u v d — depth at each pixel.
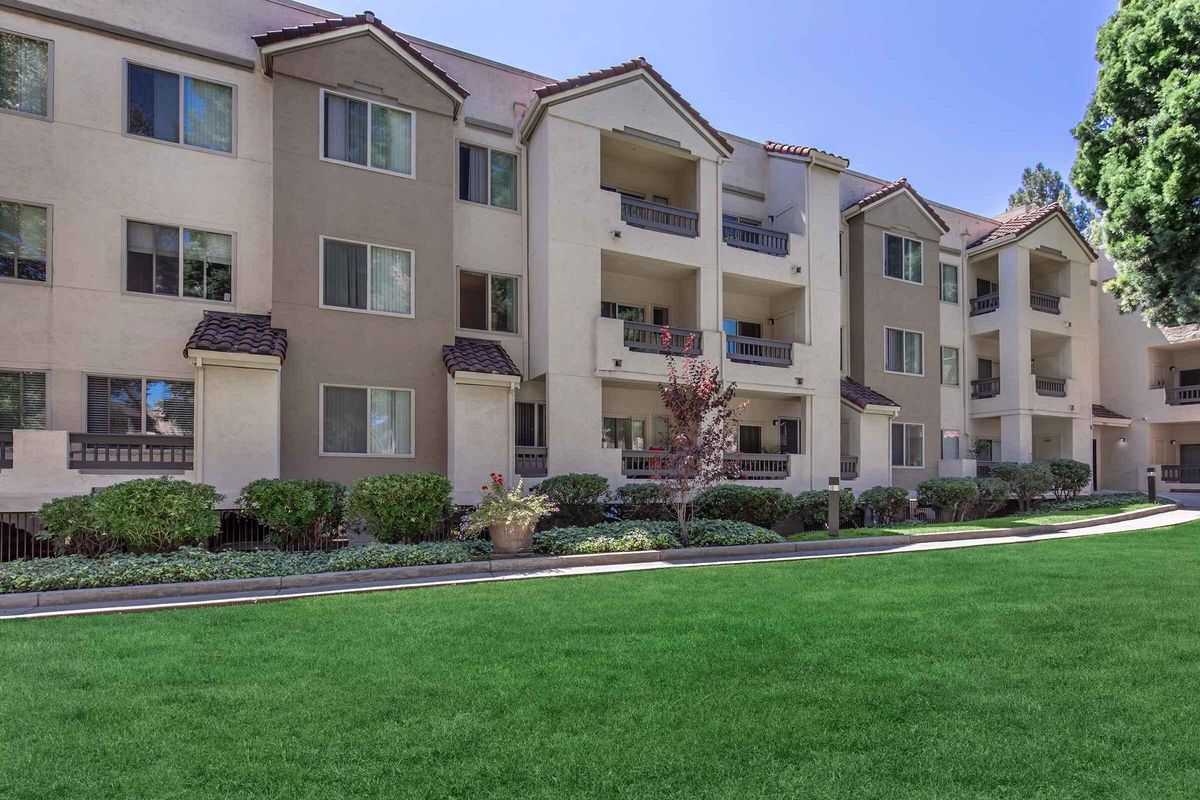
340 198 15.05
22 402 12.98
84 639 6.36
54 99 13.41
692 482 13.72
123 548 10.94
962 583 9.02
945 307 26.22
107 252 13.69
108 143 13.80
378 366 15.17
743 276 19.59
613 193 17.75
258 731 4.17
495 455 15.28
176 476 12.55
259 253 15.05
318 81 14.99
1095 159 21.92
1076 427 26.59
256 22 15.52
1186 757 3.76
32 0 13.30
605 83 17.70
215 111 14.84
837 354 20.91
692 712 4.43
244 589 9.19
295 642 6.21
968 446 26.02
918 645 5.98
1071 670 5.27
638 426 19.72
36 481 11.59
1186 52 19.20
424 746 3.94
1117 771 3.60
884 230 23.52
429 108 16.16
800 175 21.17
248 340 13.30
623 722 4.27
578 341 16.91
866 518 19.61
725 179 21.77
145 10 14.32
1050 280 27.80
